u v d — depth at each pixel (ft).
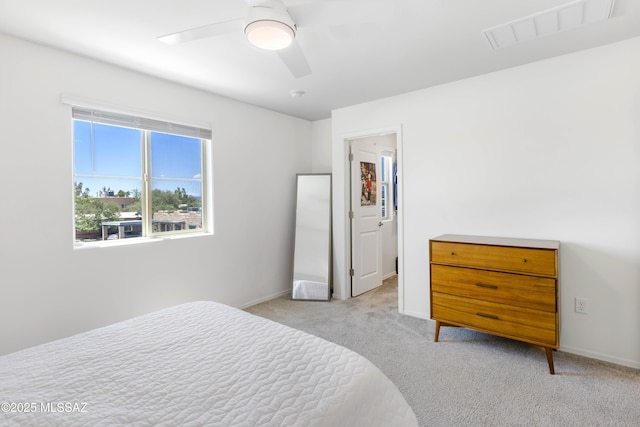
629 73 7.52
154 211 10.16
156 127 9.72
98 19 6.47
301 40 7.38
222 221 11.51
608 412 6.04
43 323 7.70
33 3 5.89
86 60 8.26
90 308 8.44
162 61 8.47
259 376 3.87
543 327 7.46
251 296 12.58
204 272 10.99
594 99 7.95
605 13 6.34
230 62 8.54
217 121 11.27
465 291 8.60
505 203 9.30
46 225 7.73
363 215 14.14
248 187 12.37
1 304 7.15
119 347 4.61
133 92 9.14
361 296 13.70
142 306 9.43
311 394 3.55
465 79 9.84
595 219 8.00
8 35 7.11
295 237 13.75
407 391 6.79
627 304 7.66
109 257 8.77
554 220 8.55
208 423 3.07
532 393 6.67
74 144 8.50
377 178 15.10
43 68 7.61
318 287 13.20
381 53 8.07
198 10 6.16
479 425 5.76
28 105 7.41
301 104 12.42
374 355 8.38
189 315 5.84
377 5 4.83
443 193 10.41
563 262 8.43
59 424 3.01
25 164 7.41
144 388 3.62
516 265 7.78
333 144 13.28
